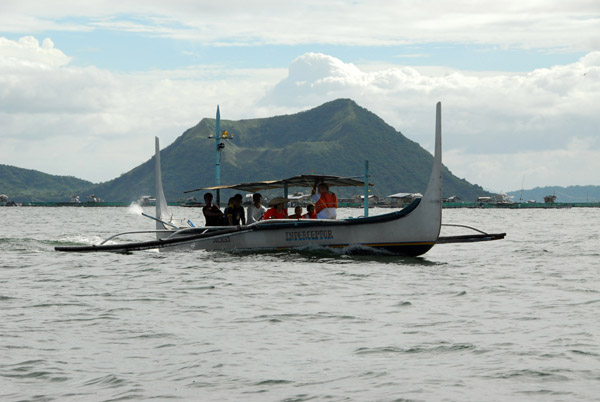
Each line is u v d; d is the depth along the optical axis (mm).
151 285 16078
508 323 11359
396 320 11680
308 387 7758
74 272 18688
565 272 18812
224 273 18141
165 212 26250
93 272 18656
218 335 10516
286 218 23078
